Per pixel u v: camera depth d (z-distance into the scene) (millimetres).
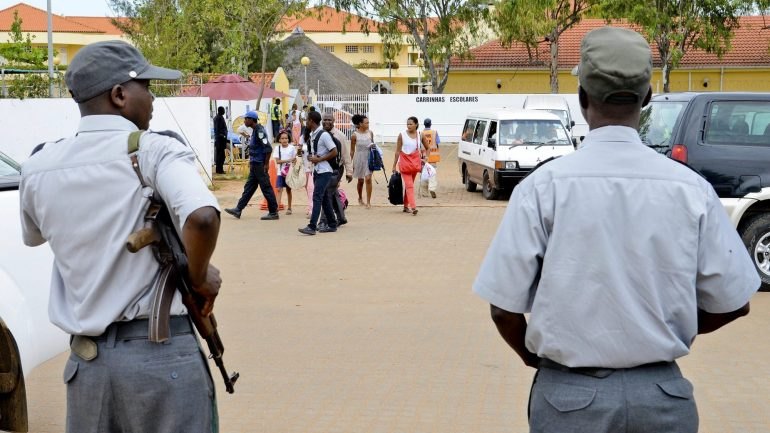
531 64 43281
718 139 9562
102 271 3105
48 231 3188
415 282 10133
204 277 3094
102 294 3115
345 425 5543
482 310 8703
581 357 2770
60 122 19719
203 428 3182
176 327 3178
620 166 2816
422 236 13727
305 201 18984
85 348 3129
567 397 2791
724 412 5805
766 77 41969
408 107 37438
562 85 43875
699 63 41875
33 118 19375
